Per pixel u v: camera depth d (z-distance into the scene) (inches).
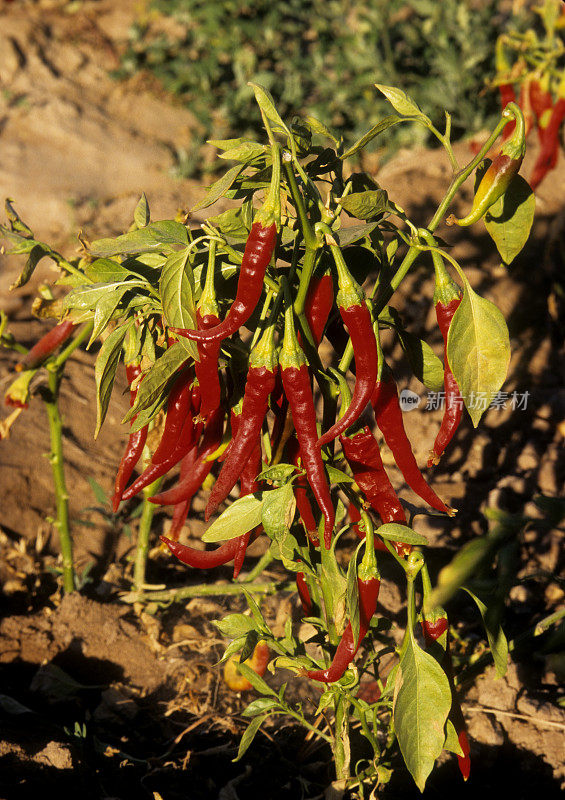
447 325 49.2
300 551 52.9
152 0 187.5
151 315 52.4
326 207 49.4
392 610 63.7
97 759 57.1
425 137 130.3
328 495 48.9
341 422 48.7
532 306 96.8
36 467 71.9
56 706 60.1
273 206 47.4
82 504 70.2
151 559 67.8
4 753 54.5
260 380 48.6
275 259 50.5
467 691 60.5
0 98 152.3
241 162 49.2
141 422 50.9
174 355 49.1
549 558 66.3
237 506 50.4
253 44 171.9
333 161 51.8
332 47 164.4
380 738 57.4
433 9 147.9
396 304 94.6
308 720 59.0
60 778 54.7
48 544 68.1
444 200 49.4
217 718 59.7
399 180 116.6
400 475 74.9
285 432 51.9
